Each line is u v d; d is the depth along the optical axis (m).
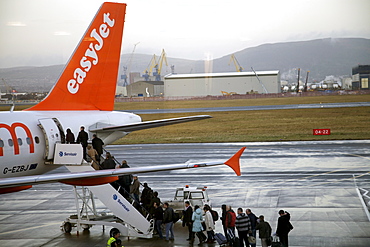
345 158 71.94
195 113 139.12
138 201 39.25
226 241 32.72
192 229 34.12
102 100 42.00
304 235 34.97
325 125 116.56
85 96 40.78
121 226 35.72
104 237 36.00
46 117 36.03
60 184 61.00
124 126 37.78
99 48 41.03
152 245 33.75
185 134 115.06
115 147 98.25
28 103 177.88
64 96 39.41
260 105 154.25
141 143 104.94
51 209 46.44
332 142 93.75
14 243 34.69
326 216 40.31
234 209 43.62
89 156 35.31
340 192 49.66
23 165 32.75
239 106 152.75
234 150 85.44
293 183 55.09
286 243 31.20
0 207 47.81
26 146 32.66
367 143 90.19
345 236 34.53
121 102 163.62
